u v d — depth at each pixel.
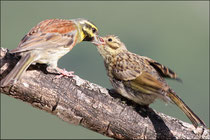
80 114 11.16
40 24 12.24
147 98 11.56
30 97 10.84
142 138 11.52
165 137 11.56
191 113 11.22
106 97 11.48
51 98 10.92
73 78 11.30
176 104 11.41
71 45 12.76
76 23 13.30
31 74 10.84
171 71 11.29
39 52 11.31
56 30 12.27
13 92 10.73
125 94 11.78
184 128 11.73
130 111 11.54
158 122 11.62
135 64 12.09
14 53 10.88
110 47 12.81
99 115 11.26
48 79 10.97
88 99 11.23
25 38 11.48
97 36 13.25
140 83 11.65
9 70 10.70
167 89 10.96
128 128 11.41
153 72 11.93
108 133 11.52
